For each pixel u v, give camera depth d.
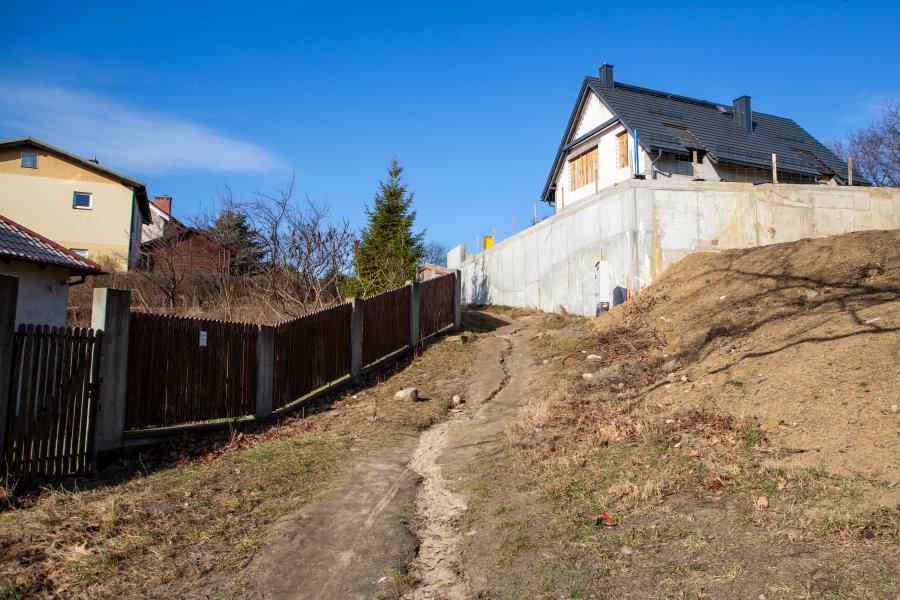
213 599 4.29
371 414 10.52
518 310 23.11
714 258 15.92
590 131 26.03
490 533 5.22
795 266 13.13
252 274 21.41
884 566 3.74
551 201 31.22
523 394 11.08
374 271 22.94
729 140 24.92
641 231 16.75
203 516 5.82
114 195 28.50
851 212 17.92
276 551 5.04
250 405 10.31
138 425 8.37
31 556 4.79
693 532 4.62
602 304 17.34
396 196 28.14
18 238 12.97
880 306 8.97
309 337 12.09
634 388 9.61
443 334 17.97
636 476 5.95
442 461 7.75
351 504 6.19
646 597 3.86
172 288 22.48
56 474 7.12
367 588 4.44
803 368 7.61
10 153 27.41
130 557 4.89
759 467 5.61
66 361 7.30
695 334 11.74
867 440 5.51
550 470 6.49
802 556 4.02
